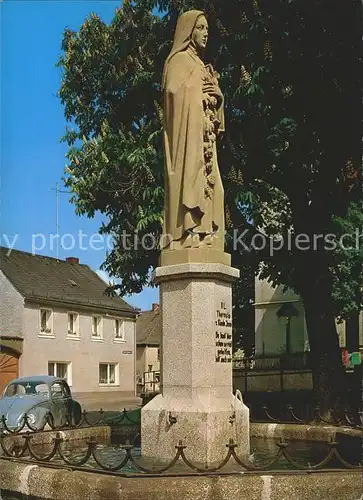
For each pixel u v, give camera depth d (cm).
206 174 918
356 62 1464
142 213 1595
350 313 1912
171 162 919
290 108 1548
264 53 1473
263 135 1524
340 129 1534
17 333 3756
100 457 909
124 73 1794
